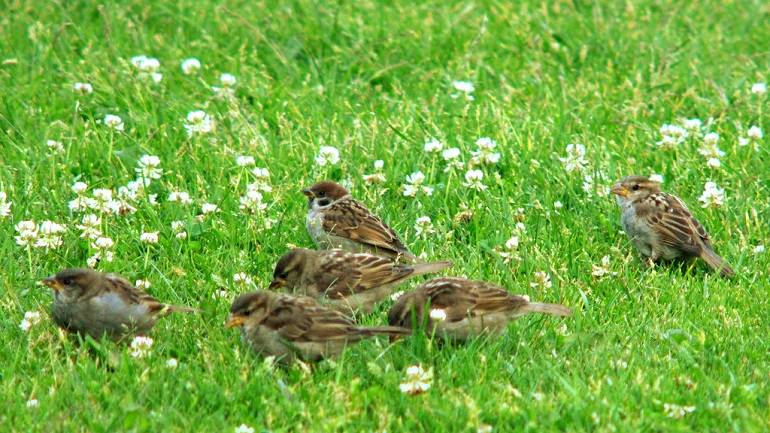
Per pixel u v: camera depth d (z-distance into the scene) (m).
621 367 9.34
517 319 10.40
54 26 19.59
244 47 19.14
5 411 8.48
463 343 10.09
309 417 8.44
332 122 15.80
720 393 8.84
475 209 13.05
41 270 11.39
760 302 11.00
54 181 13.47
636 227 12.62
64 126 14.94
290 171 14.27
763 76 18.22
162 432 8.15
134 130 15.52
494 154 14.27
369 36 20.20
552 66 19.23
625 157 15.02
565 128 16.08
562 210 13.41
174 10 20.88
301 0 21.44
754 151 14.90
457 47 19.72
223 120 15.95
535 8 22.41
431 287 10.05
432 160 14.55
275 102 17.00
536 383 9.09
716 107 16.98
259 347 9.48
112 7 20.59
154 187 13.77
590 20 21.28
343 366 9.48
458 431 8.32
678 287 11.43
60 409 8.64
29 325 9.80
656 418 8.38
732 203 13.52
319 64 18.80
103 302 9.56
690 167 14.53
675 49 19.44
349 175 13.96
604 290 11.40
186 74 17.88
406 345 9.84
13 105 16.11
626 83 17.88
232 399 8.69
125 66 17.17
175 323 10.24
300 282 10.98
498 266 11.77
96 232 11.66
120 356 9.37
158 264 11.73
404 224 13.08
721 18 22.30
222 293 10.87
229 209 13.19
